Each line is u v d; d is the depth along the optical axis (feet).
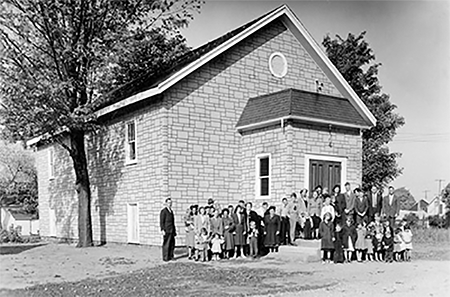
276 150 58.65
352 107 63.52
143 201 61.62
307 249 48.39
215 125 61.93
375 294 30.35
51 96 61.77
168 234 48.88
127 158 65.92
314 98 59.77
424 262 46.11
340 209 48.75
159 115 58.65
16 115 63.52
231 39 62.44
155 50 95.30
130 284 35.27
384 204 49.01
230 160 62.80
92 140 74.43
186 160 59.26
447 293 30.73
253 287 33.06
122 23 70.08
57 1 63.00
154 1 69.82
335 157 61.11
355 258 48.55
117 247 64.23
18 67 64.23
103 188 71.26
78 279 38.78
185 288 33.09
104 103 72.08
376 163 95.14
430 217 90.89
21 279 39.47
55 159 92.63
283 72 69.15
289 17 68.64
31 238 95.66
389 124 96.43
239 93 64.49
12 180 199.82
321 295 30.04
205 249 48.24
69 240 86.28
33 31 65.16
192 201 59.21
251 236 50.08
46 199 96.27
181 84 59.57
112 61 68.03
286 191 56.85
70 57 64.49
